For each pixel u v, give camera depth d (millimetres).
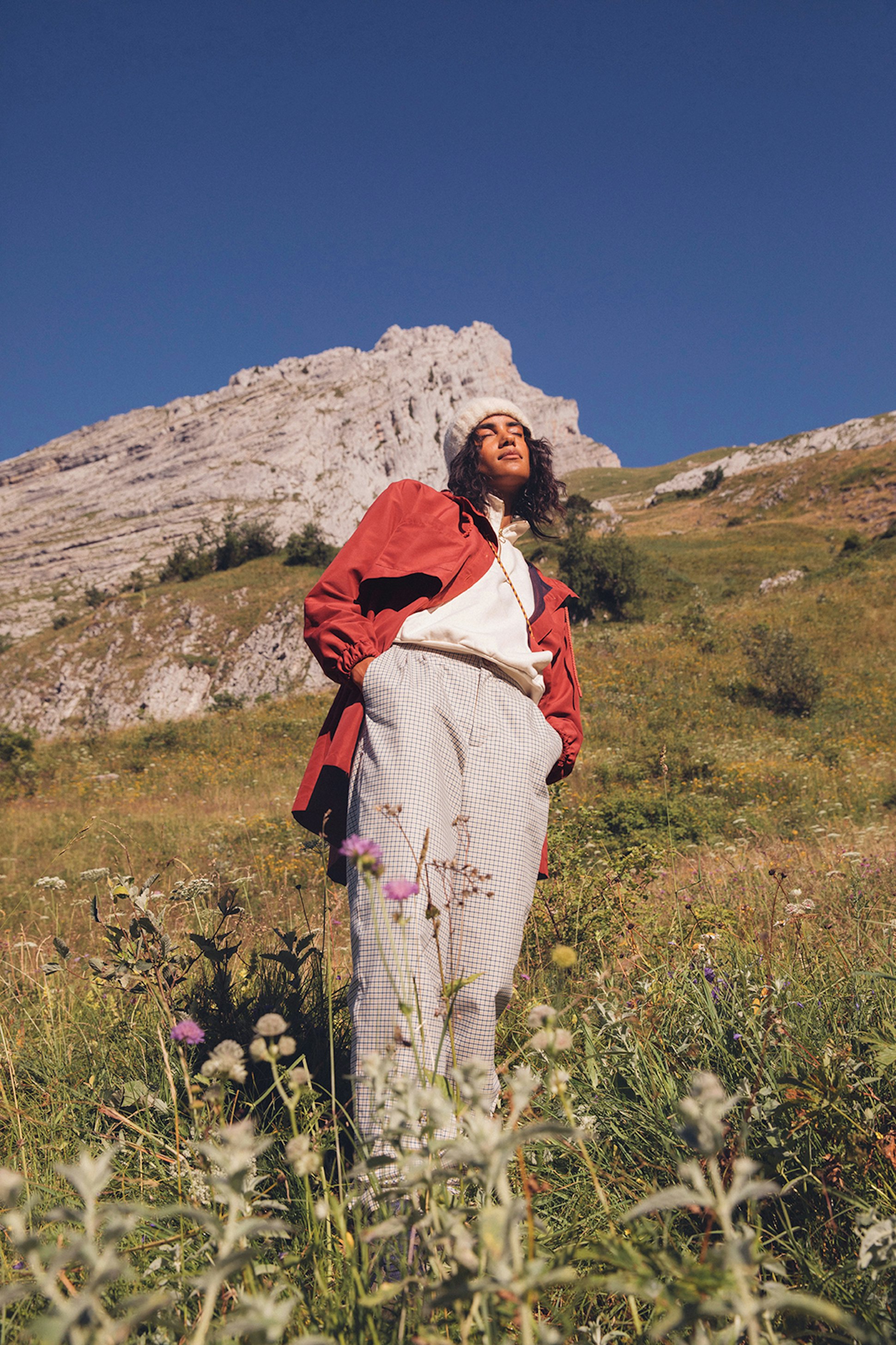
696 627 25281
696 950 2201
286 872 5305
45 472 130000
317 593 1670
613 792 9086
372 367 134375
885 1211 1117
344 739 1586
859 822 8016
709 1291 661
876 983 1852
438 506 1812
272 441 112625
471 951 1424
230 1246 611
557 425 152875
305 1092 1252
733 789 9766
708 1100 593
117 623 64125
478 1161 609
